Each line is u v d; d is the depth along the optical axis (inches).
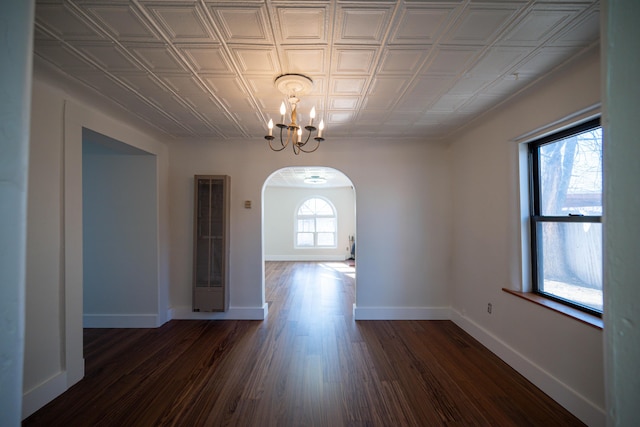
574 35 58.7
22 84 15.8
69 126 85.5
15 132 15.4
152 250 131.4
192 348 109.1
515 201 94.8
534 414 71.6
